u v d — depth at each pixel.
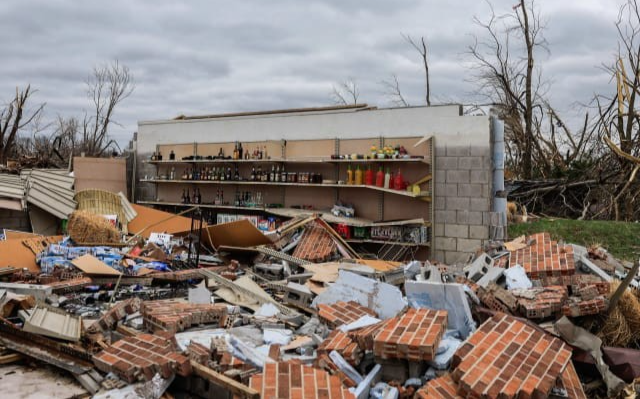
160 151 13.34
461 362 3.90
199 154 12.70
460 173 9.44
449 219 9.55
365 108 10.83
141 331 5.30
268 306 6.12
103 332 5.29
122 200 11.81
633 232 10.74
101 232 9.68
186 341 4.84
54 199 11.43
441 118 9.60
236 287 6.81
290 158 11.05
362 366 4.36
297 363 4.14
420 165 9.89
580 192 13.77
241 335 5.17
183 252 9.66
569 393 3.94
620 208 13.09
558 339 4.54
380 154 9.83
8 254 8.16
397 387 3.99
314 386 3.76
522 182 13.66
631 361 4.45
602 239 10.67
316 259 8.85
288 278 7.44
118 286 7.39
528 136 16.23
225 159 11.75
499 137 9.49
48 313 5.15
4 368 4.45
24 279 7.24
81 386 4.14
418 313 4.67
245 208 11.58
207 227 9.37
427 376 4.06
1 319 4.91
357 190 10.66
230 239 9.41
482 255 7.16
